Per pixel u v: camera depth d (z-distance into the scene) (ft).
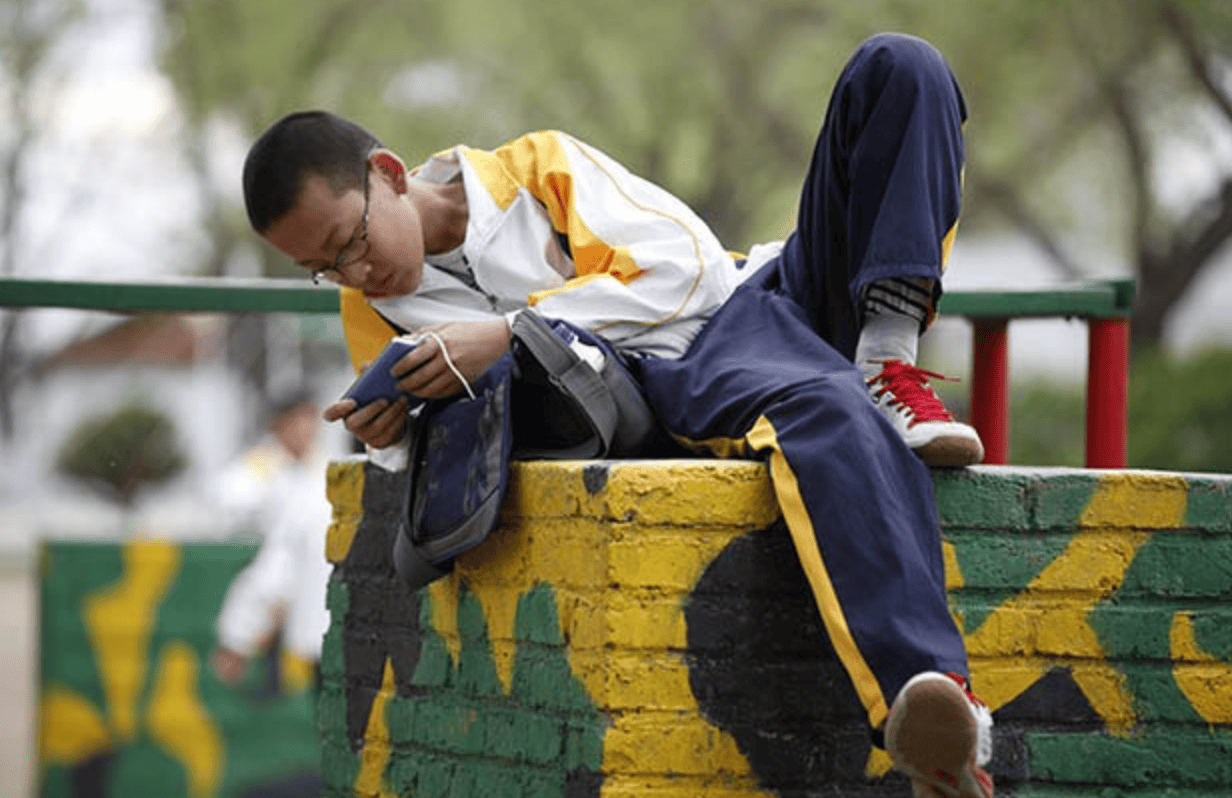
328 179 23.12
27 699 86.07
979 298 32.83
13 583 151.94
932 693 18.43
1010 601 21.30
